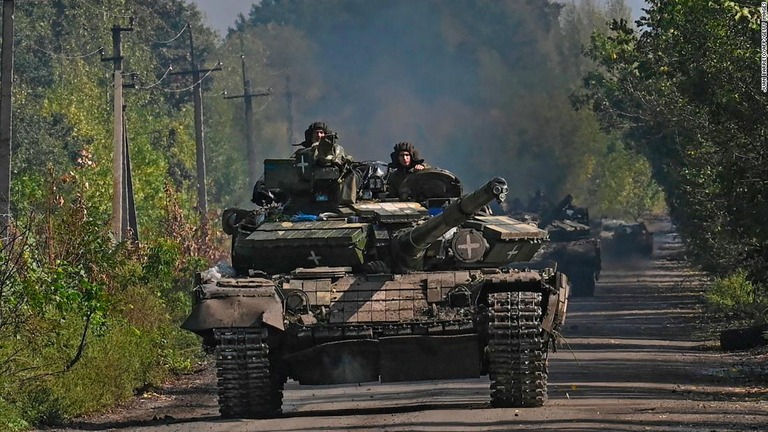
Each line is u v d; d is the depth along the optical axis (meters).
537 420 35.75
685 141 72.50
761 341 62.44
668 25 56.16
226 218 48.12
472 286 41.88
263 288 41.00
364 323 41.19
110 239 58.22
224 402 40.47
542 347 41.25
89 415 43.56
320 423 37.00
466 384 49.12
